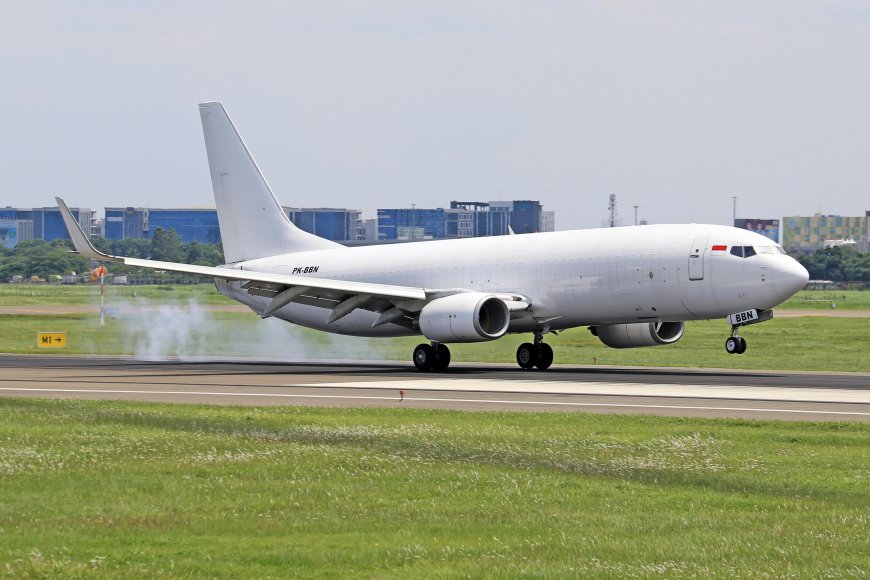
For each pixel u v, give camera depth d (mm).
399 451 91312
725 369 189000
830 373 177875
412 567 56219
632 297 171750
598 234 178875
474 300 172625
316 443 95500
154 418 112875
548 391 144000
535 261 182000
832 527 65250
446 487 76812
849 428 105625
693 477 80750
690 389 145875
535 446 94188
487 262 188000
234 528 64312
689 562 57438
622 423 109375
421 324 176250
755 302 162750
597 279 174500
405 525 65562
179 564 56406
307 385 155375
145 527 64375
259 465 84625
